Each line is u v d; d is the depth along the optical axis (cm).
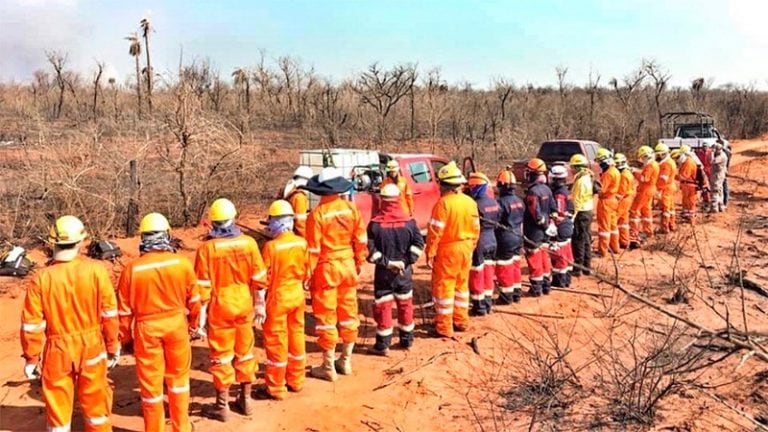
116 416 603
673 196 1476
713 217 1700
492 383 705
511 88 4519
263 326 638
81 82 4350
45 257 1080
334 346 694
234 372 600
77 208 1191
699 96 4362
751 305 997
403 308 773
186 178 1366
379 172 1152
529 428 604
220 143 1420
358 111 3581
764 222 1636
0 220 1143
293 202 898
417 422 616
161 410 542
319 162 1162
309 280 692
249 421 603
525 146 2672
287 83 4259
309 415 619
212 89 4166
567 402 666
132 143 1402
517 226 932
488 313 905
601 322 895
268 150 2261
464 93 4384
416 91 3816
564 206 1002
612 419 632
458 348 786
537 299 980
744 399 680
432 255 798
